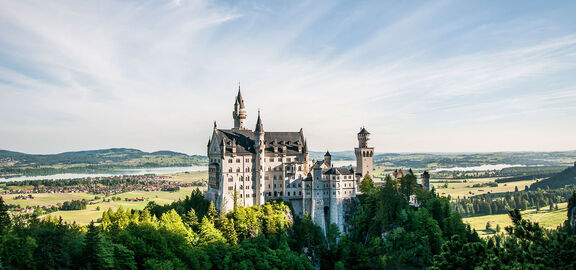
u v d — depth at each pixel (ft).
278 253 479.82
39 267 323.16
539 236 160.76
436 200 590.55
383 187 587.68
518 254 164.25
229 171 566.36
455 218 569.64
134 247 382.01
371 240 539.70
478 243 185.06
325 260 536.01
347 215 599.16
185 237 445.37
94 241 346.54
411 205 604.49
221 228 499.92
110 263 340.59
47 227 377.50
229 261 446.19
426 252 488.02
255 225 521.24
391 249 510.17
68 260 334.85
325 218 597.11
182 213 540.93
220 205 554.87
